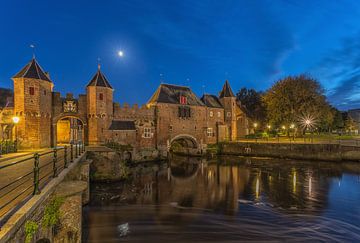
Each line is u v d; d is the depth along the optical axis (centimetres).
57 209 709
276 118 4681
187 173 2820
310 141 4103
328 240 1091
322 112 4472
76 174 1305
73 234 759
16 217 454
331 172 2678
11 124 2730
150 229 1220
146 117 3803
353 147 3247
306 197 1759
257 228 1226
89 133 3181
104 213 1451
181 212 1473
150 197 1803
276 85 4881
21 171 1030
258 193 1894
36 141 2684
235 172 2808
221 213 1453
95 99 3177
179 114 4194
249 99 7512
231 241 1084
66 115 3083
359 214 1412
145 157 3650
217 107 4897
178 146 4828
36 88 2706
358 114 7338
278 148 3838
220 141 4725
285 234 1156
